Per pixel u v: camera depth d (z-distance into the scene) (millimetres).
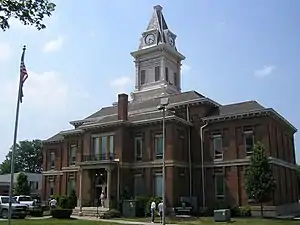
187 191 44562
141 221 34906
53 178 61219
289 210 44844
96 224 29281
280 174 44000
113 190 44031
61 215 37375
